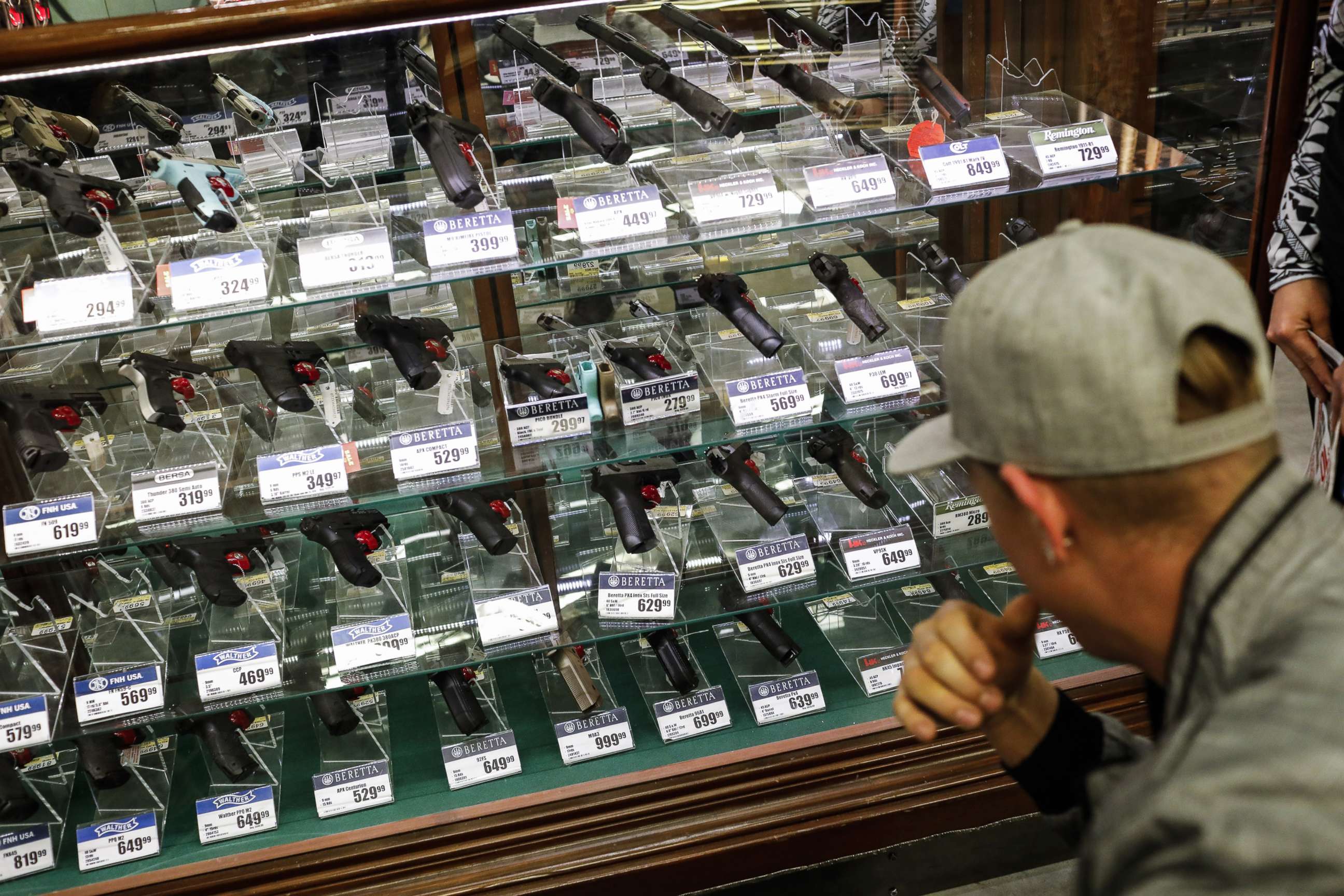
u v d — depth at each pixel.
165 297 1.85
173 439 2.08
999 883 2.19
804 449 2.40
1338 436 1.72
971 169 1.99
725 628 2.47
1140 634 0.68
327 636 2.18
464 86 1.96
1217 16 2.01
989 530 2.32
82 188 1.79
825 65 2.11
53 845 2.09
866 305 2.12
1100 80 2.18
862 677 2.30
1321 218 1.79
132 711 2.03
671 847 2.08
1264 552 0.60
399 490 2.03
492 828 2.07
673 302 2.31
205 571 2.07
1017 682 0.92
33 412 1.90
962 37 2.14
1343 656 0.55
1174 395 0.58
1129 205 2.13
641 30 2.05
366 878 2.04
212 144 2.05
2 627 2.15
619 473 2.25
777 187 2.00
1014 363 0.61
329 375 2.11
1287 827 0.51
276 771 2.23
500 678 2.42
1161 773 0.58
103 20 1.60
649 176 2.02
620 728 2.21
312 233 1.91
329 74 1.98
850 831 2.12
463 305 2.12
